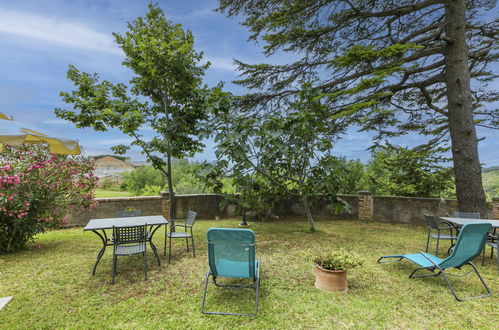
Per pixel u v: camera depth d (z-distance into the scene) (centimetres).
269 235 717
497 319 282
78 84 801
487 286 371
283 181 786
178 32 807
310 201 767
